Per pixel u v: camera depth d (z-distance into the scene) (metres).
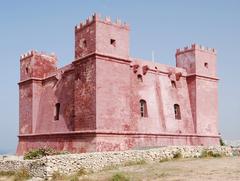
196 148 31.89
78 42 35.59
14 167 28.28
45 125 40.66
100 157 26.80
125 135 33.66
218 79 44.53
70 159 25.42
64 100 38.06
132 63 37.16
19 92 45.66
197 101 41.84
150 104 37.94
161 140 37.19
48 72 44.62
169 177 20.53
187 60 43.34
